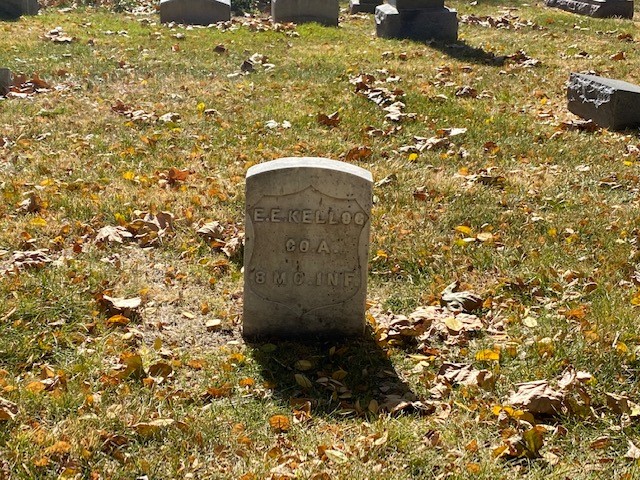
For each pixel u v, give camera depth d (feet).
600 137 15.17
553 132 15.35
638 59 19.38
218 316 10.62
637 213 12.59
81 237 11.80
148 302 10.78
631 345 10.06
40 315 10.34
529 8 25.80
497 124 15.51
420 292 11.10
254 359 10.07
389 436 8.64
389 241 11.89
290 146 14.44
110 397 9.13
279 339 10.36
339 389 9.68
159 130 14.96
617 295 10.89
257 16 25.32
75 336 10.14
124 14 24.22
